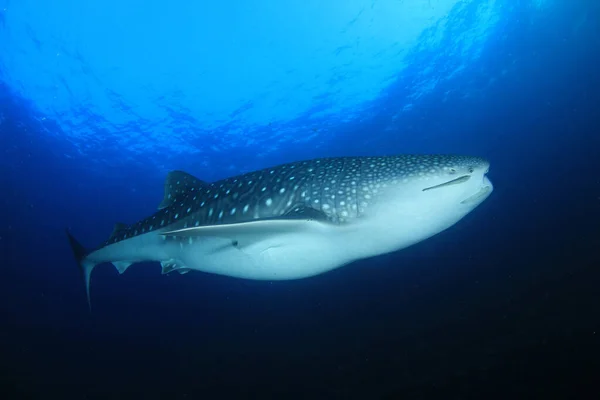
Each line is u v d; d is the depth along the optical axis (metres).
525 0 19.95
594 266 13.50
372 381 11.13
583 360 8.41
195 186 5.95
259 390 12.73
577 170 31.94
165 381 15.54
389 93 25.50
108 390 15.45
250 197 4.64
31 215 29.91
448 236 29.28
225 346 18.64
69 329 27.23
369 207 3.87
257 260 4.43
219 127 24.23
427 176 3.70
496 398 8.34
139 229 6.16
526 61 25.94
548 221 25.58
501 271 19.36
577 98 30.56
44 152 24.00
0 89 18.20
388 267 25.73
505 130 34.16
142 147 24.86
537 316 11.58
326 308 21.14
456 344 11.78
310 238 4.05
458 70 25.08
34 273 34.62
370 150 33.00
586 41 24.91
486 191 3.68
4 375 16.89
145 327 26.92
